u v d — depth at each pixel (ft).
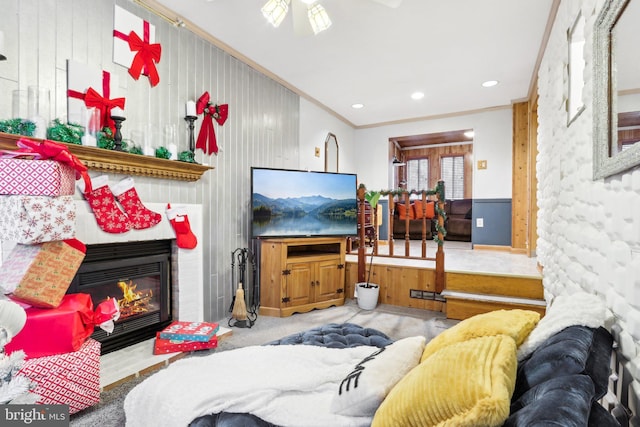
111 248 6.95
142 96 7.62
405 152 28.71
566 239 6.74
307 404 3.36
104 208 6.61
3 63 5.44
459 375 2.44
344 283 11.85
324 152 16.11
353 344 5.07
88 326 5.50
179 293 8.22
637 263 3.42
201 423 3.15
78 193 6.32
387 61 10.81
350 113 16.76
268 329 9.12
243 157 10.92
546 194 9.37
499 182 15.92
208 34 9.20
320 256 11.08
